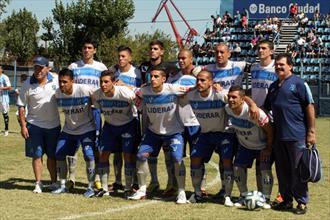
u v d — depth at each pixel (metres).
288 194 7.41
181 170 7.86
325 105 30.19
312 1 42.59
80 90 8.19
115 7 50.22
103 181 8.31
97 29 50.69
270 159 7.62
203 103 7.72
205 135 7.93
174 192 8.45
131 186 8.34
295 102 7.18
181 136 8.00
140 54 50.81
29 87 8.43
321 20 41.78
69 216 6.83
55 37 51.72
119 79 8.77
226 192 7.75
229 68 8.16
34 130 8.45
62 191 8.45
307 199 7.30
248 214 7.09
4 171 10.60
